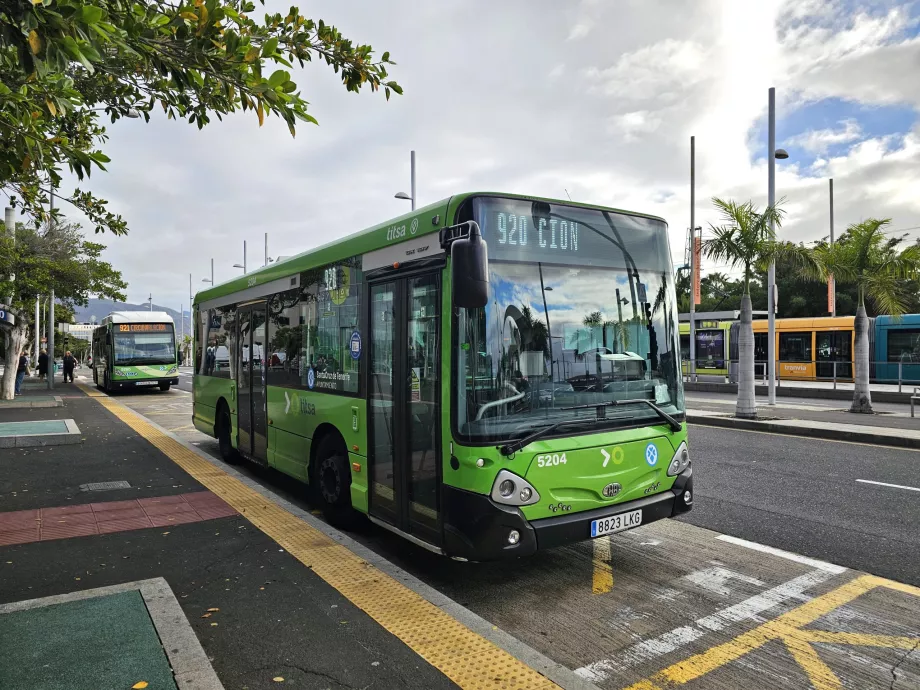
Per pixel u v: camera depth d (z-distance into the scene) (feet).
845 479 27.22
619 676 11.55
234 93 12.01
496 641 11.91
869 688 11.10
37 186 17.81
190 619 12.87
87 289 73.00
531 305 14.94
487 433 13.85
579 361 15.44
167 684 10.05
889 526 20.39
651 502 15.85
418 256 16.08
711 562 17.35
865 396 51.78
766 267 46.24
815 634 13.10
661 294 17.30
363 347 18.60
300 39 13.39
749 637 13.01
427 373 15.52
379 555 17.17
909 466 29.91
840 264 51.19
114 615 12.46
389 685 10.46
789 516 21.62
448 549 14.49
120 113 16.17
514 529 13.78
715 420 46.73
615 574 16.56
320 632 12.30
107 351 85.97
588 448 14.90
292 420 23.62
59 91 12.08
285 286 24.66
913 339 76.23
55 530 18.94
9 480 25.95
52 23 8.08
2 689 9.81
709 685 11.21
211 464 29.48
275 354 25.41
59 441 35.35
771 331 57.31
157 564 16.02
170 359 86.69
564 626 13.60
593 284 16.01
